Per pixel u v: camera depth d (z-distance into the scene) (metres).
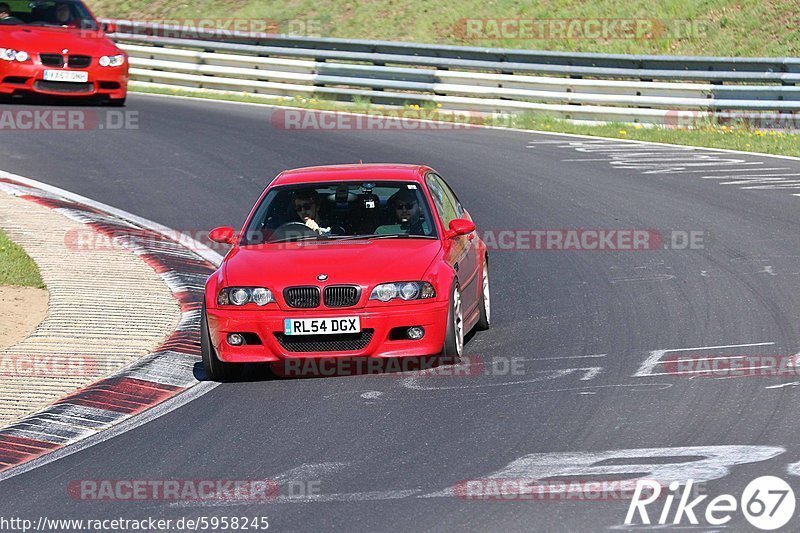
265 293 28.53
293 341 28.47
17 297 36.50
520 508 19.34
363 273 28.69
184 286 38.44
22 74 67.19
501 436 23.44
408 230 31.28
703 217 47.72
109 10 111.81
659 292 36.66
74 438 25.25
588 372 28.14
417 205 31.84
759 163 59.38
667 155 62.19
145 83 86.06
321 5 104.75
